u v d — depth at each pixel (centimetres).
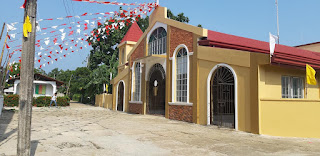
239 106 965
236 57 981
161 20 1470
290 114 858
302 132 846
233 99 1021
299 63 1000
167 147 662
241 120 954
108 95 2416
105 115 1566
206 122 1098
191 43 1218
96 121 1209
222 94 1052
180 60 1310
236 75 984
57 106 2444
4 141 683
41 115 1470
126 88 1930
